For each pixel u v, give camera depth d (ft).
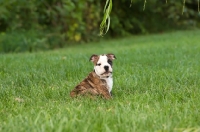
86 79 23.72
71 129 15.87
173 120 17.44
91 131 15.83
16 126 16.80
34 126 16.53
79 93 23.27
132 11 85.40
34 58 43.19
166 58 40.37
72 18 68.64
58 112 19.48
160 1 88.07
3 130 16.30
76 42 69.41
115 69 33.60
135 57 41.68
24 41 59.98
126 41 69.10
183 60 37.70
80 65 36.35
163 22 89.15
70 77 30.40
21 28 63.36
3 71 34.71
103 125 16.43
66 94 24.59
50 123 16.71
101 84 23.13
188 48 48.65
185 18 90.58
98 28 75.82
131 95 23.73
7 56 46.62
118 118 17.43
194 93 23.65
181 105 20.72
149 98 22.50
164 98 22.99
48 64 37.40
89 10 72.90
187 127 16.31
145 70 32.68
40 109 20.52
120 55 44.42
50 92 25.25
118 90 25.66
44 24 67.31
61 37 66.95
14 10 62.23
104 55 23.68
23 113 19.69
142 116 18.02
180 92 24.12
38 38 63.67
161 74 30.32
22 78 30.25
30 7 63.41
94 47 61.21
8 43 58.95
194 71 31.60
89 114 18.60
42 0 65.67
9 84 28.91
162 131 15.75
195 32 78.95
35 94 24.89
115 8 81.71
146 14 87.20
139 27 85.35
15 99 23.56
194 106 20.34
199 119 17.80
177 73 30.50
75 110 19.31
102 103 21.42
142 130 15.88
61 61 39.58
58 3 67.41
